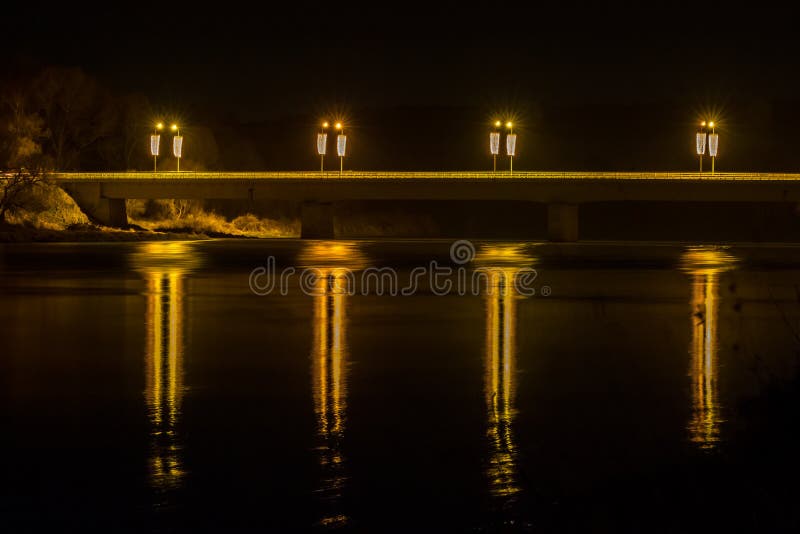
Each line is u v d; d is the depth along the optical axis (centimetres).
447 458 2053
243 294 5750
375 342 3741
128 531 1661
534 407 2538
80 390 2756
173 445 2159
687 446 2111
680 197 13250
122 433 2259
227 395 2689
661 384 2836
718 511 1563
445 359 3322
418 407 2539
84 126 16075
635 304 5266
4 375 2995
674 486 1714
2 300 5347
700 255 10919
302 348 3575
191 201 16300
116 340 3775
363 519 1708
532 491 1708
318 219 14225
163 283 6525
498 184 13625
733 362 3212
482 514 1720
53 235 12362
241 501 1797
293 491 1847
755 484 1639
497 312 4844
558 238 13738
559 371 3073
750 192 12950
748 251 11988
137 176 13975
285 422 2367
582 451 2092
